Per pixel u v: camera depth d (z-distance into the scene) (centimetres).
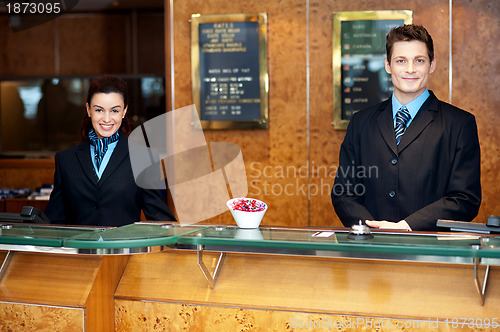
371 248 148
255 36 367
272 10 367
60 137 641
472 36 349
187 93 379
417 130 209
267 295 169
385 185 212
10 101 640
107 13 655
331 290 165
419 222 191
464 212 195
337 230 174
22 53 663
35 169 538
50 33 661
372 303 161
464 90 352
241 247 163
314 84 366
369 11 354
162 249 161
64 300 172
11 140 643
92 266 177
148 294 179
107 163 225
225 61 370
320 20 362
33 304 175
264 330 167
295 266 171
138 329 180
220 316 171
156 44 657
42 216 205
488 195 354
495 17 346
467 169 203
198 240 160
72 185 224
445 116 209
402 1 353
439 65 353
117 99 222
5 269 186
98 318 176
